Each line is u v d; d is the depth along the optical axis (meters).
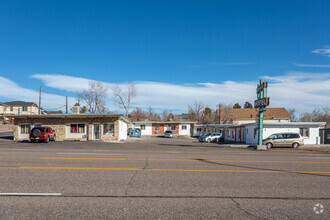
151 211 4.76
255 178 7.88
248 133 35.47
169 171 8.80
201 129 60.19
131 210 4.80
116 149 18.88
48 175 7.83
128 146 23.27
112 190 6.17
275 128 31.23
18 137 33.75
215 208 4.99
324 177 8.25
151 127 57.94
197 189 6.40
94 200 5.37
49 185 6.58
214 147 25.33
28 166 9.48
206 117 78.69
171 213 4.68
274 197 5.82
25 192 5.92
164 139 43.84
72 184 6.71
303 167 10.40
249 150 22.39
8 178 7.37
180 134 57.53
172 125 57.69
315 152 20.61
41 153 14.48
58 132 33.75
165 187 6.54
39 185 6.57
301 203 5.41
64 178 7.43
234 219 4.46
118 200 5.39
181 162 11.20
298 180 7.70
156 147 22.48
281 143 25.59
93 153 14.80
